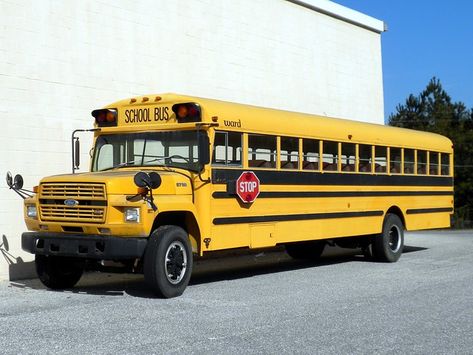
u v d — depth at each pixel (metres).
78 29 12.23
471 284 10.59
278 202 10.91
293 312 8.09
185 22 14.46
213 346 6.37
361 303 8.77
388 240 13.78
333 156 12.31
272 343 6.53
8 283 10.66
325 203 12.01
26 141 11.34
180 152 9.68
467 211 56.69
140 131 10.04
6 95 11.06
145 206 8.55
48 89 11.70
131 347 6.29
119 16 13.00
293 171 11.24
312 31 18.56
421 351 6.37
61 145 11.89
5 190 11.02
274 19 17.14
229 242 9.91
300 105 18.05
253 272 12.29
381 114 21.69
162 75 13.87
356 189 12.86
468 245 18.50
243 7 16.11
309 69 18.42
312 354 6.16
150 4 13.65
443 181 15.99
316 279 11.13
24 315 7.76
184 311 8.04
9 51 11.12
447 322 7.68
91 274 11.77
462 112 63.53
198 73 14.77
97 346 6.32
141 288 10.01
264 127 10.64
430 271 12.30
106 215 8.56
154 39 13.71
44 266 9.66
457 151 59.69
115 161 10.21
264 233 10.59
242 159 10.20
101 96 12.61
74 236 8.80
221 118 9.78
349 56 20.16
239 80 15.94
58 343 6.42
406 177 14.48
